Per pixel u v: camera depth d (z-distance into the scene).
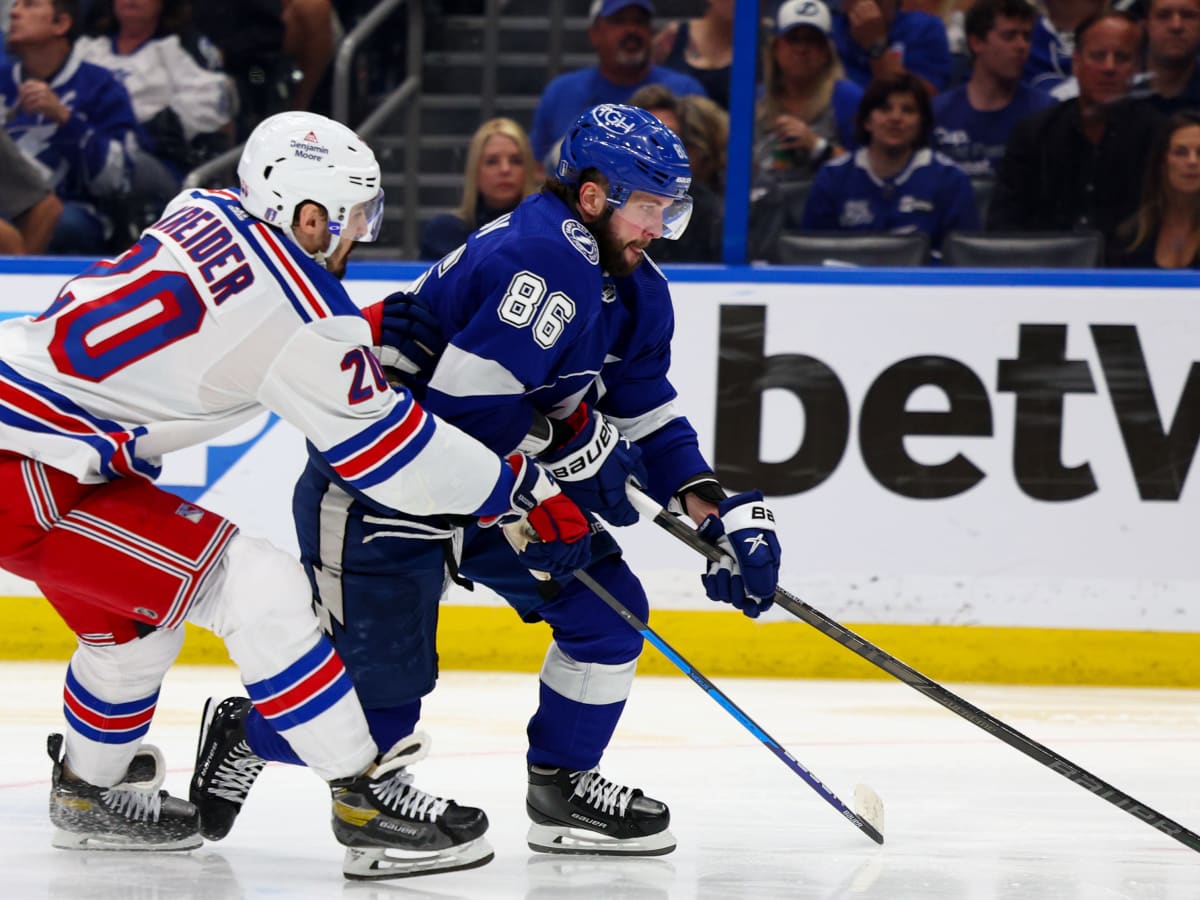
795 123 19.20
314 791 11.94
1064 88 18.97
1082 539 17.92
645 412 10.70
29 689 16.53
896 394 18.11
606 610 10.10
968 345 18.03
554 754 10.22
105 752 9.66
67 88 19.95
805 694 17.17
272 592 8.96
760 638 18.17
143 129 20.11
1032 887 9.70
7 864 9.59
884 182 19.22
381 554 9.41
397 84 20.38
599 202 9.46
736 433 18.33
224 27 20.16
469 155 19.91
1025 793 12.71
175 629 9.59
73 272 19.06
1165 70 18.80
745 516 9.80
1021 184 19.19
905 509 18.11
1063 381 17.94
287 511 18.47
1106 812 12.09
